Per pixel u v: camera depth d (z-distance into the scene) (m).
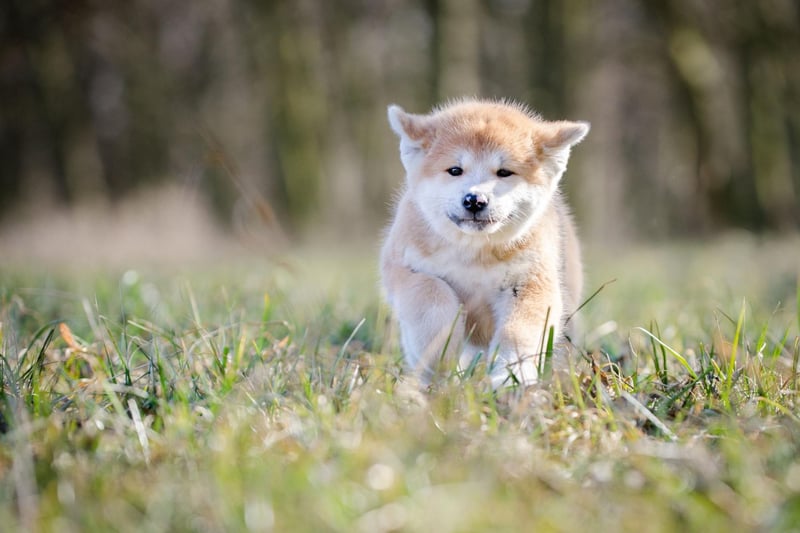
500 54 48.72
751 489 7.18
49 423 8.56
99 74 54.34
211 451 7.92
